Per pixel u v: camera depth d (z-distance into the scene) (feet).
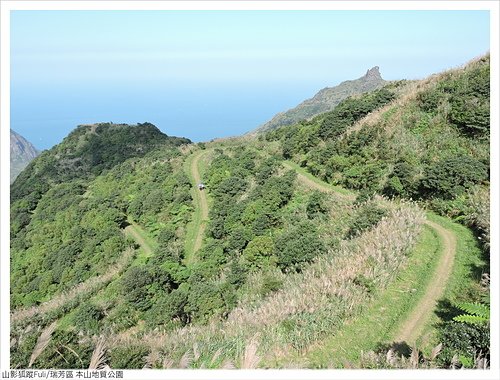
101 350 26.55
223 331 40.09
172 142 324.19
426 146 83.92
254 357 23.39
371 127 101.55
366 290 42.11
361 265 46.24
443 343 30.37
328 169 101.50
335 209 81.51
